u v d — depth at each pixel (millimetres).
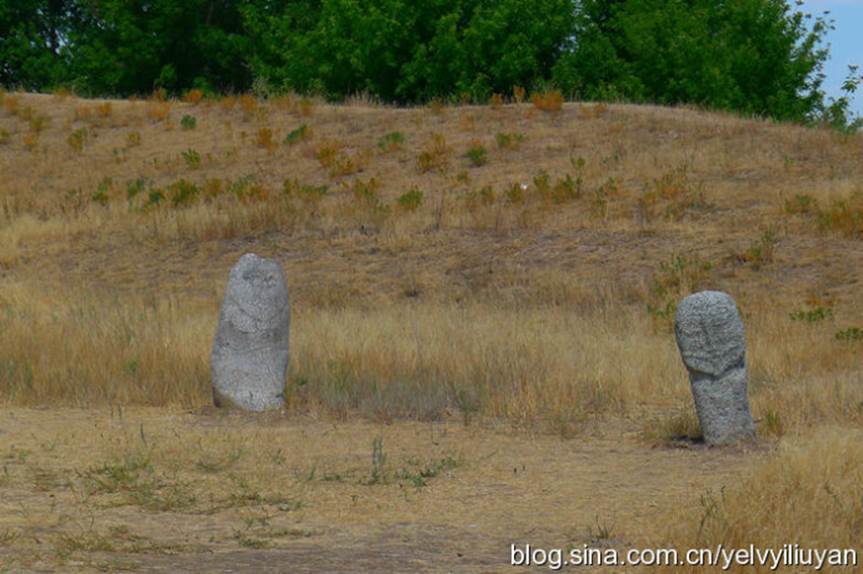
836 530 7199
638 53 39156
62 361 14883
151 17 45781
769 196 24266
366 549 7707
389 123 30922
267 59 44938
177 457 10719
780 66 39375
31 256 25172
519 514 8805
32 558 7168
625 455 11164
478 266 22922
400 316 19578
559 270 22359
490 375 14445
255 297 13492
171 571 6949
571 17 40375
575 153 27812
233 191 27609
